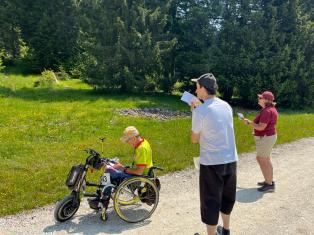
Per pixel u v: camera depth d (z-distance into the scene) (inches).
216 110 193.5
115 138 498.9
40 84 1127.6
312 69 1096.2
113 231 238.5
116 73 1065.5
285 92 1072.2
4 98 818.2
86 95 972.6
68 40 1636.3
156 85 1130.7
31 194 296.2
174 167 380.8
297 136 573.9
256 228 245.6
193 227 247.0
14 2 1727.4
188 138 514.9
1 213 262.8
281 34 1067.3
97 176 337.7
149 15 1077.1
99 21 1104.2
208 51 1070.4
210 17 1098.7
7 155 401.1
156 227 246.1
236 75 1083.3
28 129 531.2
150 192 259.8
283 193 311.9
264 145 306.7
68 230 238.8
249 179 349.4
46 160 386.3
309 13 1175.6
